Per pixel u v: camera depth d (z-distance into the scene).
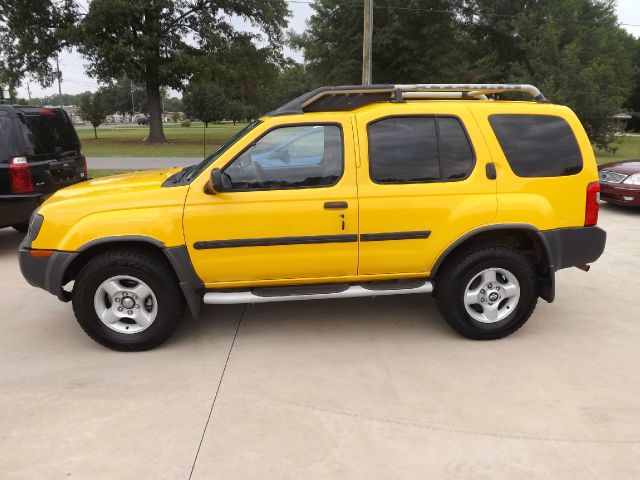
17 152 6.46
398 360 3.87
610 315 4.74
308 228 3.91
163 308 3.96
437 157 4.00
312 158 3.94
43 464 2.70
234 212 3.83
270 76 35.09
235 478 2.60
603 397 3.34
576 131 4.15
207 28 30.45
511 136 4.07
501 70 34.00
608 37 33.81
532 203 4.03
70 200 3.90
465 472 2.64
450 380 3.57
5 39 31.02
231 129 56.09
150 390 3.45
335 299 5.19
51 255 3.86
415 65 30.31
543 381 3.54
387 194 3.93
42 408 3.22
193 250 3.85
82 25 27.78
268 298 3.96
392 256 4.03
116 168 16.48
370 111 3.98
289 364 3.81
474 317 4.18
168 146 28.45
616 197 9.32
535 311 4.86
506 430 2.99
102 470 2.65
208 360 3.88
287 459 2.74
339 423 3.07
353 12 30.30
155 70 30.45
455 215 3.99
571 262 4.21
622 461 2.73
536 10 32.56
